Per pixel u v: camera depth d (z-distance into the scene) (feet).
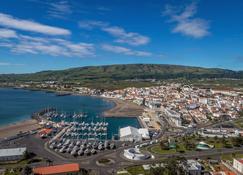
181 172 557.33
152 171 556.92
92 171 604.49
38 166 631.15
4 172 585.22
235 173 592.60
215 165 651.66
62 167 583.58
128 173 590.96
